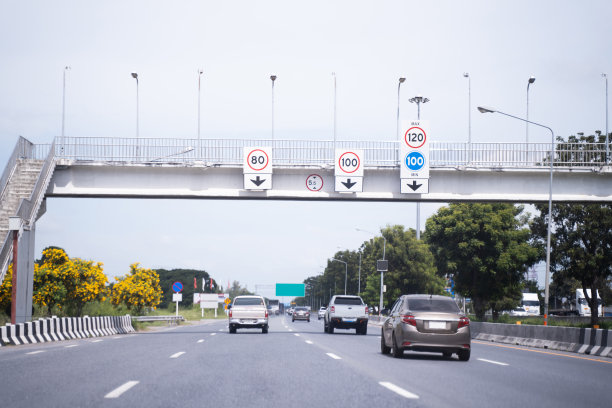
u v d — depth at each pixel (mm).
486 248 58688
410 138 36375
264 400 9492
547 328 27266
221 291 157875
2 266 30312
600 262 55438
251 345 23188
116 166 36312
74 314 42688
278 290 128500
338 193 36531
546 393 10945
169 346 22234
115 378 12078
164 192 36344
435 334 17719
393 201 37250
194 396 9820
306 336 32031
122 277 58969
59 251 42406
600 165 36812
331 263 170250
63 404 8945
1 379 11820
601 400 10211
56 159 35969
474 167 36281
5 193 35000
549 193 36125
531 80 39844
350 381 11992
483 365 16516
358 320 37844
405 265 84938
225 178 36625
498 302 68062
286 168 36656
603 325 45469
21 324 23594
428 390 10898
